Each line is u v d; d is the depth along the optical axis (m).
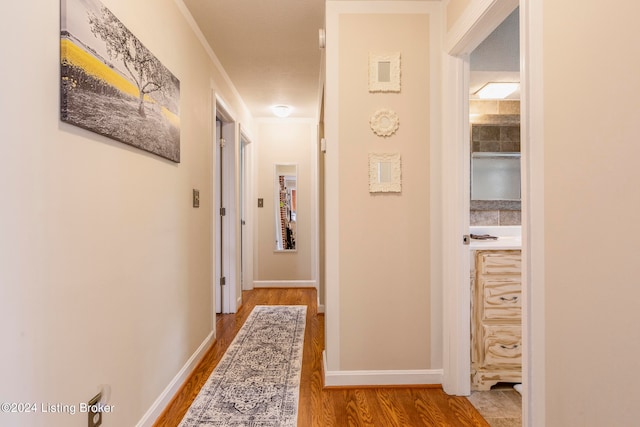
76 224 1.08
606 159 0.83
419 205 2.00
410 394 1.92
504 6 1.40
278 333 2.86
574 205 0.93
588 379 0.89
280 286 4.62
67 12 1.01
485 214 2.62
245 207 4.46
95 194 1.18
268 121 4.62
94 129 1.14
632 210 0.76
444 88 1.94
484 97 2.63
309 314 3.40
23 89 0.88
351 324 1.99
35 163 0.92
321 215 3.39
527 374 1.12
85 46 1.09
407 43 1.98
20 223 0.88
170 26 1.85
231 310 3.45
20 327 0.88
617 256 0.80
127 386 1.40
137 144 1.43
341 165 1.99
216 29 2.36
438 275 2.00
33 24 0.91
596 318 0.86
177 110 1.89
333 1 1.98
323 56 2.62
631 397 0.77
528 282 1.11
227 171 3.50
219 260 3.46
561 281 0.98
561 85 0.97
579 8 0.90
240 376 2.11
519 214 2.62
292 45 2.60
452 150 1.91
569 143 0.95
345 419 1.67
